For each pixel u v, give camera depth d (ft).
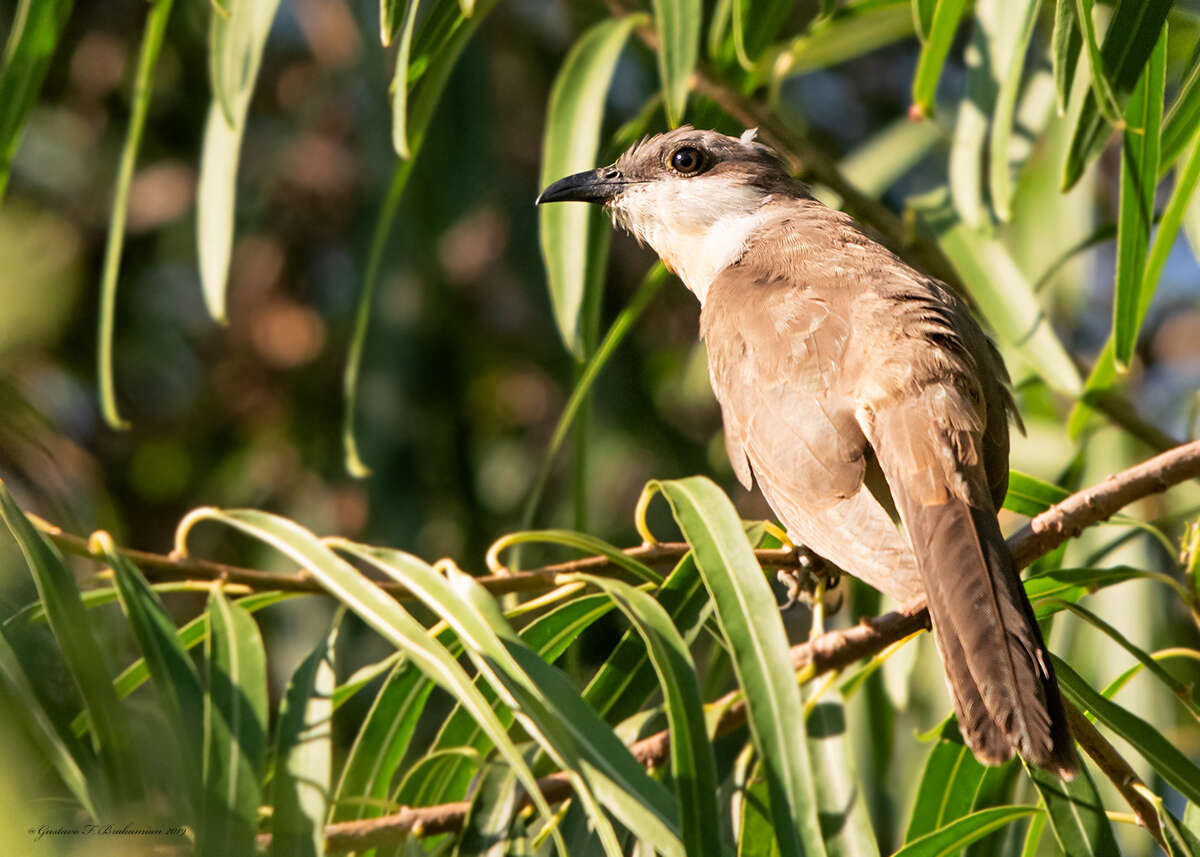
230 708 16.62
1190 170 21.61
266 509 40.65
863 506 21.22
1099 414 28.71
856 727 29.40
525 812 20.01
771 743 16.20
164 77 42.06
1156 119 21.13
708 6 36.78
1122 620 29.81
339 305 41.78
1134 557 29.96
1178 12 27.22
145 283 41.86
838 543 21.07
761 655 16.71
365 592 17.78
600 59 27.94
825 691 20.49
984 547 19.51
